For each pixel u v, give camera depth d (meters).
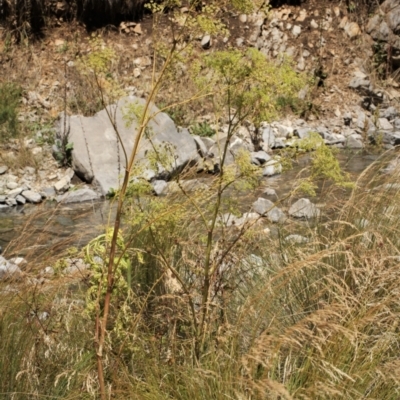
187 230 4.29
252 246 4.16
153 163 3.26
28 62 11.75
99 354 2.67
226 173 3.14
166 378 3.11
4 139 10.22
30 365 3.29
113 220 7.90
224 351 3.12
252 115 3.10
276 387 2.46
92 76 10.47
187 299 3.42
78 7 12.48
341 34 13.93
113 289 3.12
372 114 12.84
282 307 3.62
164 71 2.75
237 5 2.86
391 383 2.99
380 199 4.53
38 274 3.95
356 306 3.39
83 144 9.70
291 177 9.11
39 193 9.16
